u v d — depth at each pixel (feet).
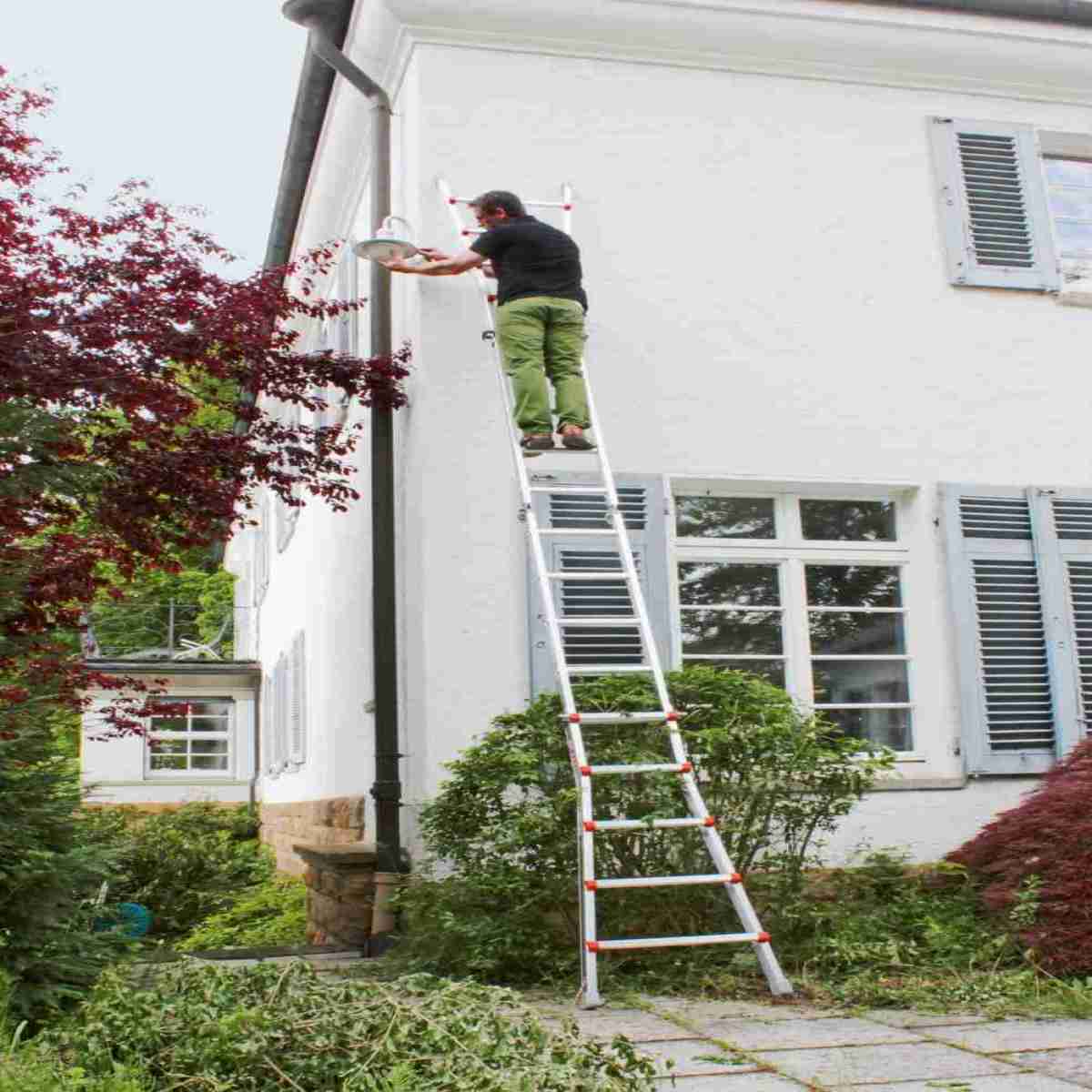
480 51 25.13
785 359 25.44
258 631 63.16
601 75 25.73
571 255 21.83
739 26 25.99
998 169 27.55
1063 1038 13.88
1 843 14.15
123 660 66.28
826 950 18.10
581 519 23.63
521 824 17.95
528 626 22.91
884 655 25.27
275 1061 11.03
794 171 26.37
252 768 63.62
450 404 23.39
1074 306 27.35
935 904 19.81
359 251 21.79
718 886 18.56
